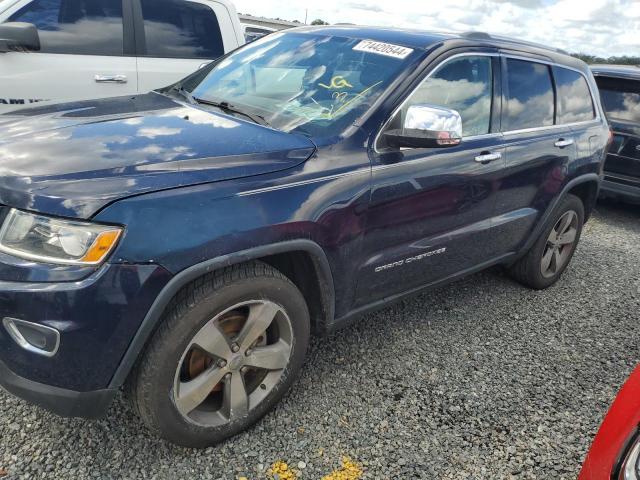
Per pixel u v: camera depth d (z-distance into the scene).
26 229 1.83
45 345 1.84
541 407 2.85
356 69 2.91
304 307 2.44
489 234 3.45
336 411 2.63
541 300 4.15
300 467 2.28
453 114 2.50
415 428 2.58
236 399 2.32
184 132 2.39
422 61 2.88
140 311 1.88
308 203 2.28
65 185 1.87
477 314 3.79
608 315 4.02
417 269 3.02
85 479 2.12
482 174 3.16
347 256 2.52
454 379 3.00
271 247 2.15
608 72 6.63
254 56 3.42
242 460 2.29
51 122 2.47
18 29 4.31
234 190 2.08
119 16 4.96
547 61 3.86
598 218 6.89
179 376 2.11
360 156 2.53
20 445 2.24
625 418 1.71
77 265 1.81
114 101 3.00
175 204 1.94
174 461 2.24
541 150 3.62
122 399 2.55
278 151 2.32
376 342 3.28
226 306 2.12
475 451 2.48
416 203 2.79
